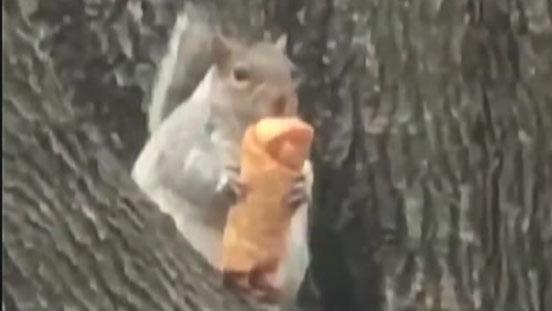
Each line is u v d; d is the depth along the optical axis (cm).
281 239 308
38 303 246
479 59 444
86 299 251
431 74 441
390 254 443
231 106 356
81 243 254
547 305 447
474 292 441
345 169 443
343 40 446
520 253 446
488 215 444
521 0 450
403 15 443
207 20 430
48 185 255
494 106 445
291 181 308
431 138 441
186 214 341
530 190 447
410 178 441
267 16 445
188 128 354
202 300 270
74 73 497
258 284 304
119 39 500
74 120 265
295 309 363
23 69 260
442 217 441
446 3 443
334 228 443
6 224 248
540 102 448
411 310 440
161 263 266
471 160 443
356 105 444
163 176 349
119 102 489
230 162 346
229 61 363
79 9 496
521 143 447
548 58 449
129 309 254
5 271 246
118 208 264
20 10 264
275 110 361
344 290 443
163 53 500
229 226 305
